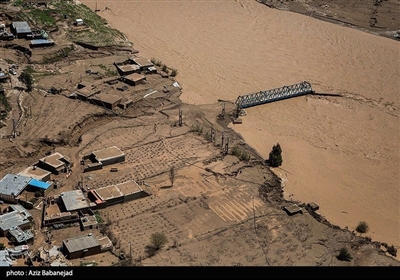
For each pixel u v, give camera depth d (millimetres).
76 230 96625
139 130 129000
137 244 94375
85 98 135875
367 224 107188
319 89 159000
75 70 150750
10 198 101250
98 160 113750
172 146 123625
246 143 129500
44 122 124875
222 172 116250
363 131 141750
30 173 108062
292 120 143375
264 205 107812
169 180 112062
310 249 97500
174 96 146250
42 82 141250
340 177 121938
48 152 117062
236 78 160375
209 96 149375
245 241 97625
